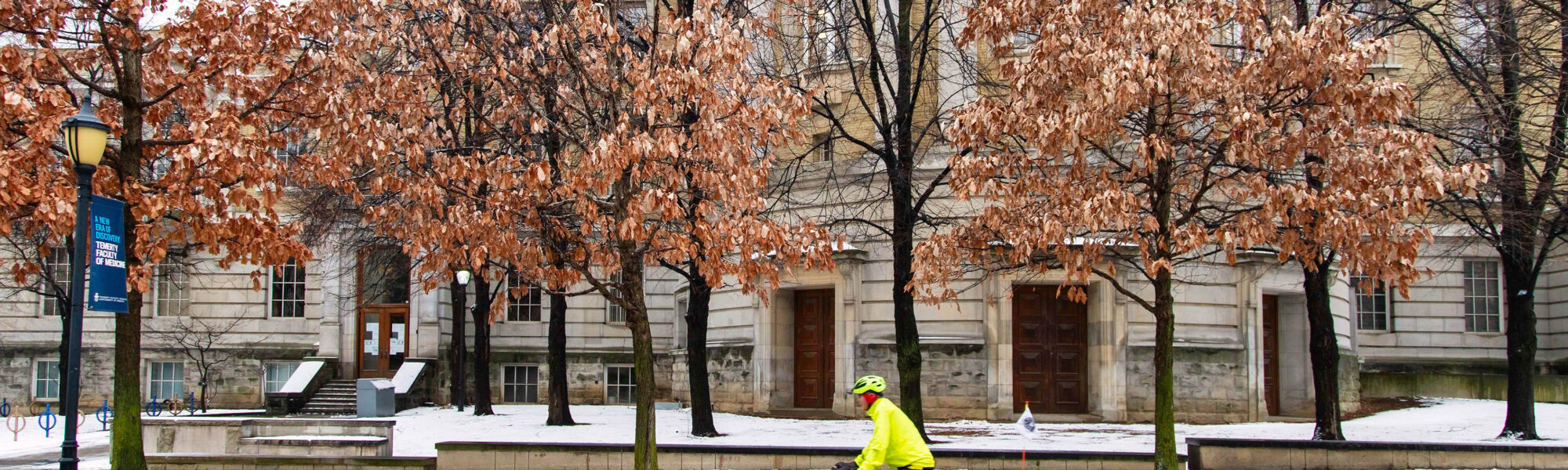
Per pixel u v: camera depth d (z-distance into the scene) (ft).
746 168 46.65
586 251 50.85
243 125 53.21
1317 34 44.55
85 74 82.48
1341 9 64.34
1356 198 44.98
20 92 45.80
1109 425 81.10
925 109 86.48
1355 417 91.45
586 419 92.53
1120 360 83.92
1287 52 44.55
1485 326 121.29
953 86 84.38
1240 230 46.65
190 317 124.67
